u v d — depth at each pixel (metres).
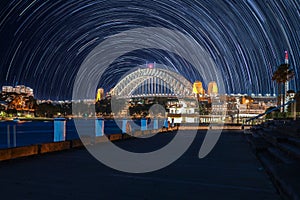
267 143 17.39
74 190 8.17
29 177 9.79
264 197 7.62
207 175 10.68
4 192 7.81
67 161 13.53
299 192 5.26
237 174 10.90
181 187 8.73
